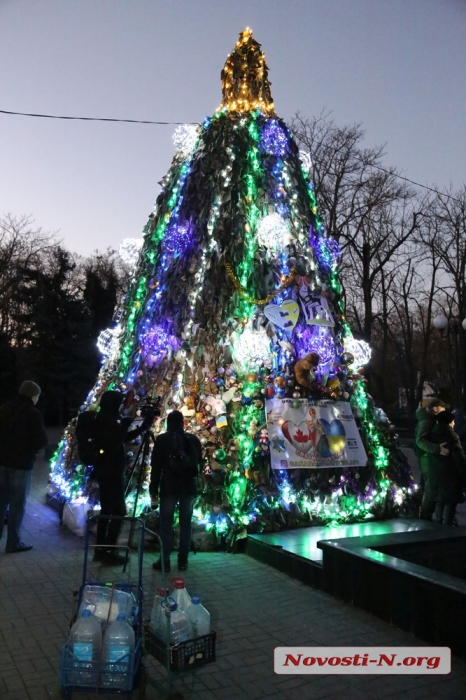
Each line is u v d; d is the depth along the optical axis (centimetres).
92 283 3475
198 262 802
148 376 788
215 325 763
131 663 323
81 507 754
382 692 362
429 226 2983
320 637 438
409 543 543
